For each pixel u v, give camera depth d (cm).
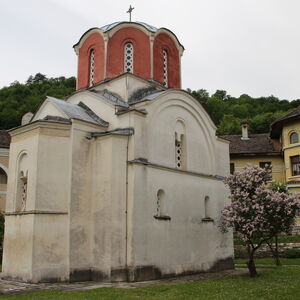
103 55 1895
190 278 1546
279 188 2323
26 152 1527
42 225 1395
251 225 1493
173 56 2052
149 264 1469
